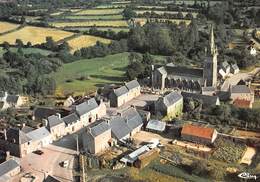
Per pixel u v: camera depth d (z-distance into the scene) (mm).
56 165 151625
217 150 158750
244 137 168625
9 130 161125
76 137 173875
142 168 148125
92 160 152875
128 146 164250
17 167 145875
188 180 140125
